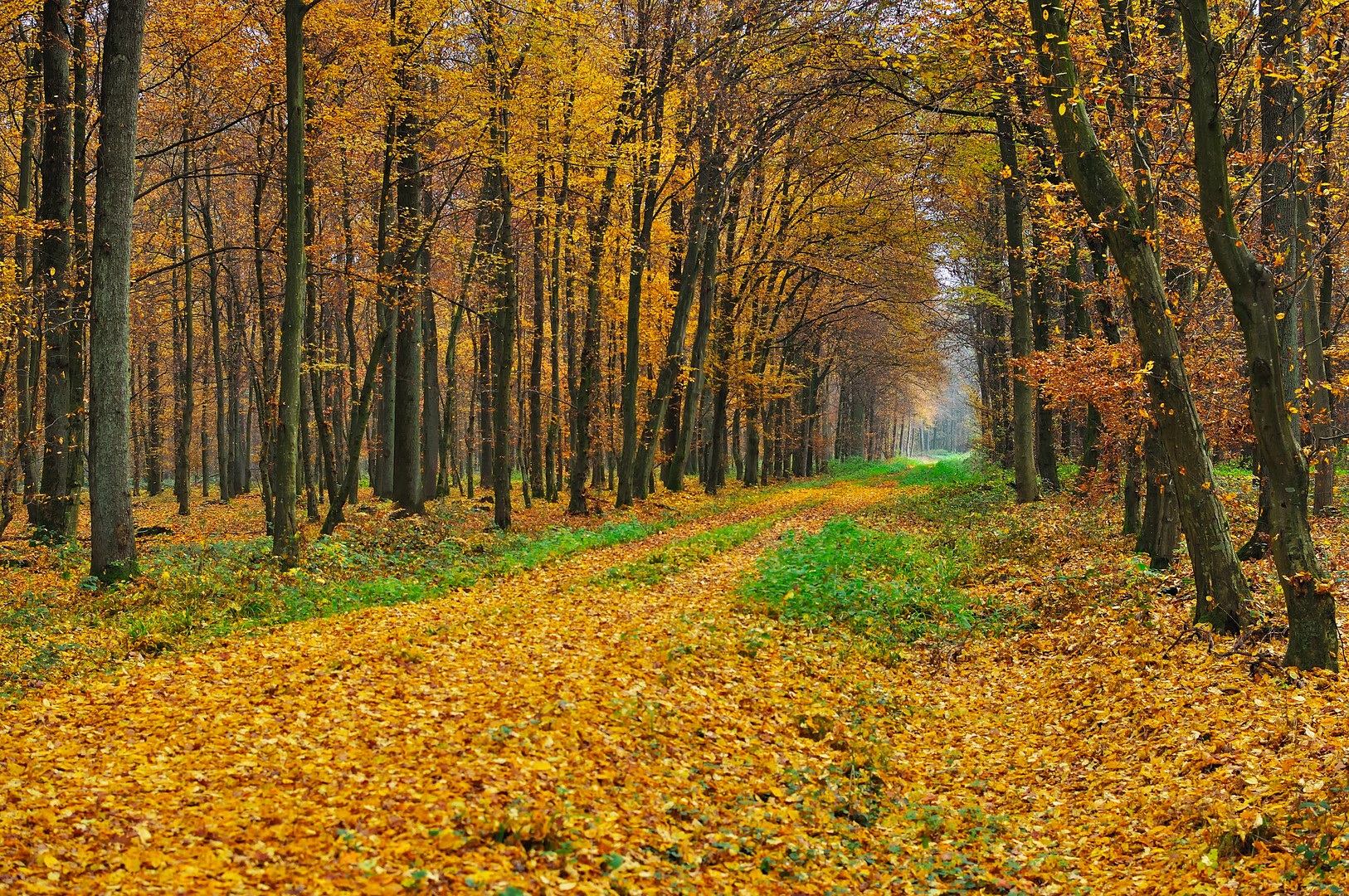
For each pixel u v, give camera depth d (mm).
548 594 13414
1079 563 13492
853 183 33969
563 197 22125
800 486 44406
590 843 4770
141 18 13055
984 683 9578
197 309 39469
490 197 24250
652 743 6418
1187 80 7848
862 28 13742
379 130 18547
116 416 13039
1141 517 15602
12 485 17359
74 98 18031
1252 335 7570
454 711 6832
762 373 39531
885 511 26125
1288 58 9828
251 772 5574
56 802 5043
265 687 7648
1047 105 9258
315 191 19953
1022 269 21125
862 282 32375
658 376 33375
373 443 39250
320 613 11766
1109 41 9664
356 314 40625
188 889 3967
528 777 5449
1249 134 12008
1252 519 13820
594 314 26875
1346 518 14359
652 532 23375
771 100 20438
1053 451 23703
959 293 26562
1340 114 12336
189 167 23734
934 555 16203
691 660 8688
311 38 17406
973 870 5168
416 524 19172
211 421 47625
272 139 18734
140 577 12930
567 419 35219
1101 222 8820
